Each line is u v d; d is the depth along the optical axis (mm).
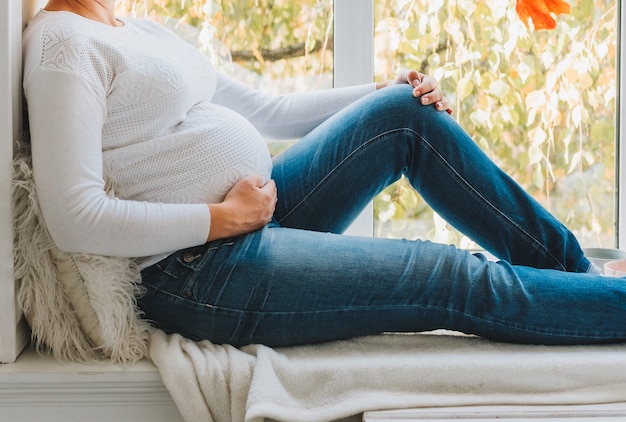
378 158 1580
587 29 2176
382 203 2168
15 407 1345
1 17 1299
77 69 1287
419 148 1568
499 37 2150
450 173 1560
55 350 1374
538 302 1403
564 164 2201
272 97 1818
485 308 1404
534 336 1425
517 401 1315
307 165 1611
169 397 1351
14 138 1346
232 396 1285
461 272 1409
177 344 1367
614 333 1424
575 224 2219
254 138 1522
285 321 1389
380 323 1426
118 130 1381
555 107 2184
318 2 2096
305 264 1380
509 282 1411
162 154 1403
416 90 1569
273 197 1477
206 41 2066
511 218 1562
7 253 1339
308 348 1432
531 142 2186
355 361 1344
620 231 2215
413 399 1301
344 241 1432
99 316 1335
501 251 1587
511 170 2189
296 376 1312
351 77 2100
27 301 1350
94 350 1392
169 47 1506
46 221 1285
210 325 1392
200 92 1518
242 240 1409
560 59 2172
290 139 1853
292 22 2096
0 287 1348
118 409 1354
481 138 2174
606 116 2201
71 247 1294
